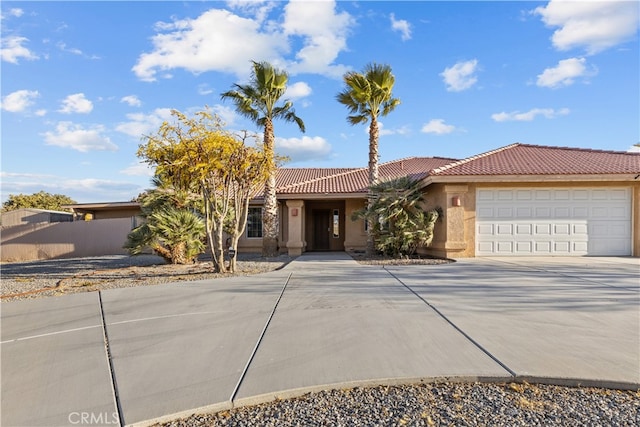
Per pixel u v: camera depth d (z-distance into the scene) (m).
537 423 3.19
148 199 15.47
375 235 16.20
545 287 8.66
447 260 14.34
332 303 7.38
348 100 17.80
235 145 11.38
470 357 4.48
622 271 11.02
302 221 20.25
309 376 4.07
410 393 3.76
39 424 3.31
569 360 4.34
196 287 9.32
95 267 15.52
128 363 4.57
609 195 15.39
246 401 3.62
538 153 18.34
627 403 3.49
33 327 6.22
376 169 17.34
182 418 3.41
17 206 45.09
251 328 5.85
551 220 15.37
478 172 15.08
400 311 6.66
